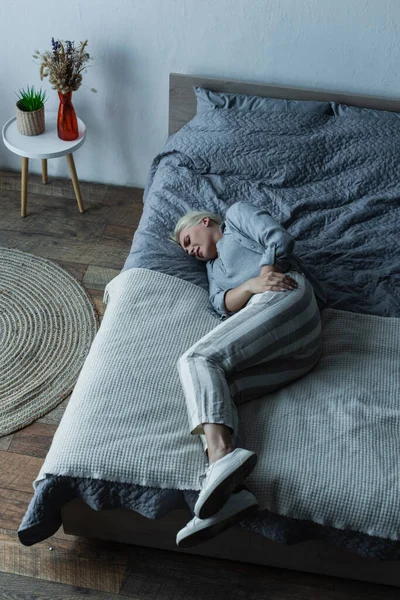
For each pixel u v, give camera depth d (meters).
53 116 2.96
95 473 1.66
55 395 2.33
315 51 2.77
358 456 1.69
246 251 2.11
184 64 2.85
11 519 1.99
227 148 2.62
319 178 2.61
